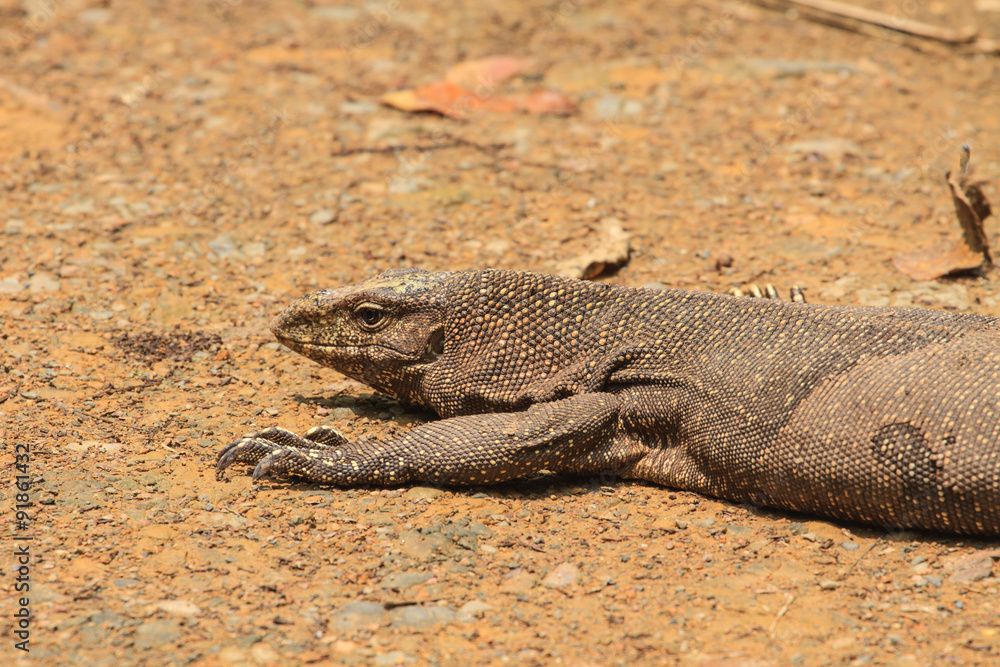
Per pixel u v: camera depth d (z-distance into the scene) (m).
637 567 8.52
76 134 18.77
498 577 8.32
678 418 9.76
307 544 8.61
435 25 24.20
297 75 21.48
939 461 8.52
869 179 17.22
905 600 8.05
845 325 9.51
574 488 9.88
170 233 15.36
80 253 14.58
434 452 9.49
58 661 7.09
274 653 7.30
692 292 10.25
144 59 22.22
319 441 9.94
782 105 20.23
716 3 25.53
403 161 17.94
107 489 9.24
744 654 7.43
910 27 23.78
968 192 13.48
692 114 19.89
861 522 9.12
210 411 10.94
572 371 10.07
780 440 9.12
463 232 15.67
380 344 10.41
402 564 8.40
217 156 18.09
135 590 7.86
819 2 24.66
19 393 10.98
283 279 14.31
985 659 7.32
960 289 13.48
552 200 16.66
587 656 7.41
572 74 21.61
